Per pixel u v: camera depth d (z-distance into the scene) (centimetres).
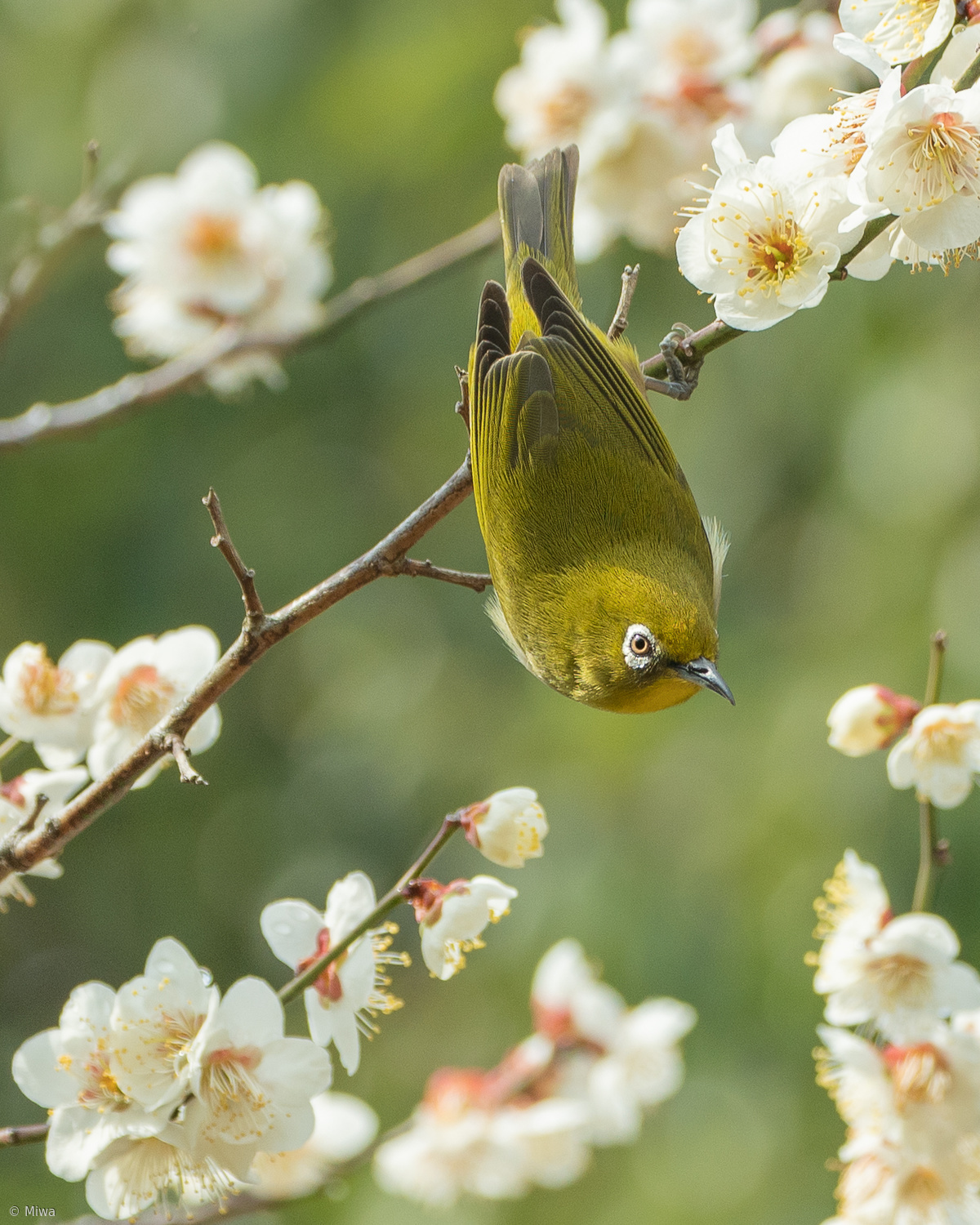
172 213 888
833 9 906
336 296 1608
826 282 506
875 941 544
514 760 1386
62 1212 1257
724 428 1427
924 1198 557
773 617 1349
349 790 1769
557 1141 784
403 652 1702
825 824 1178
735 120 860
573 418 704
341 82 1470
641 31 873
